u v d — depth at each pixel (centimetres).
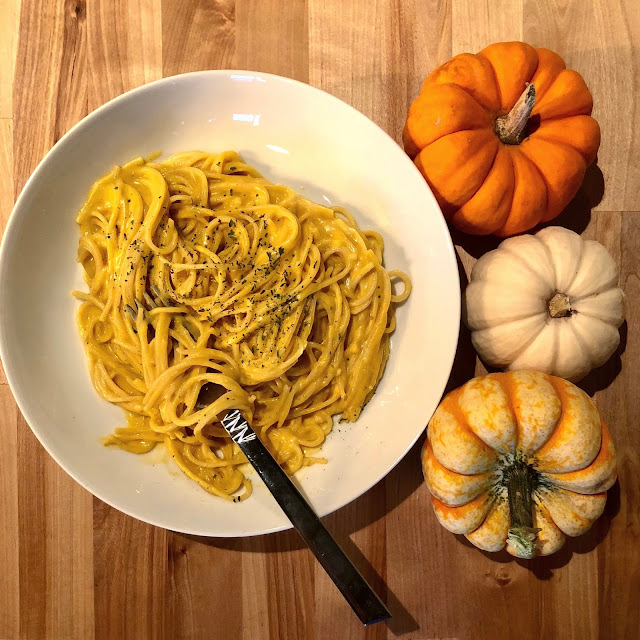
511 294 35
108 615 39
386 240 38
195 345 35
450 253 34
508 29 39
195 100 36
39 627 39
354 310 37
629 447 39
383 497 39
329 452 37
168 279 35
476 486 34
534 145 35
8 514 39
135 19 38
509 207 36
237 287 35
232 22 39
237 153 37
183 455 36
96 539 39
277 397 36
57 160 34
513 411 33
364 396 37
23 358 34
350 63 39
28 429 39
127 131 36
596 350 36
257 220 36
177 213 36
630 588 39
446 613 39
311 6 39
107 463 36
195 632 39
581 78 36
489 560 39
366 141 36
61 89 38
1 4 38
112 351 37
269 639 39
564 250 35
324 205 38
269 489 34
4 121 38
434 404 35
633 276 40
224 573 39
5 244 33
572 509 34
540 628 39
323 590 39
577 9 40
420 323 37
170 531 39
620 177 40
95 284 36
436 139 35
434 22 39
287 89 35
